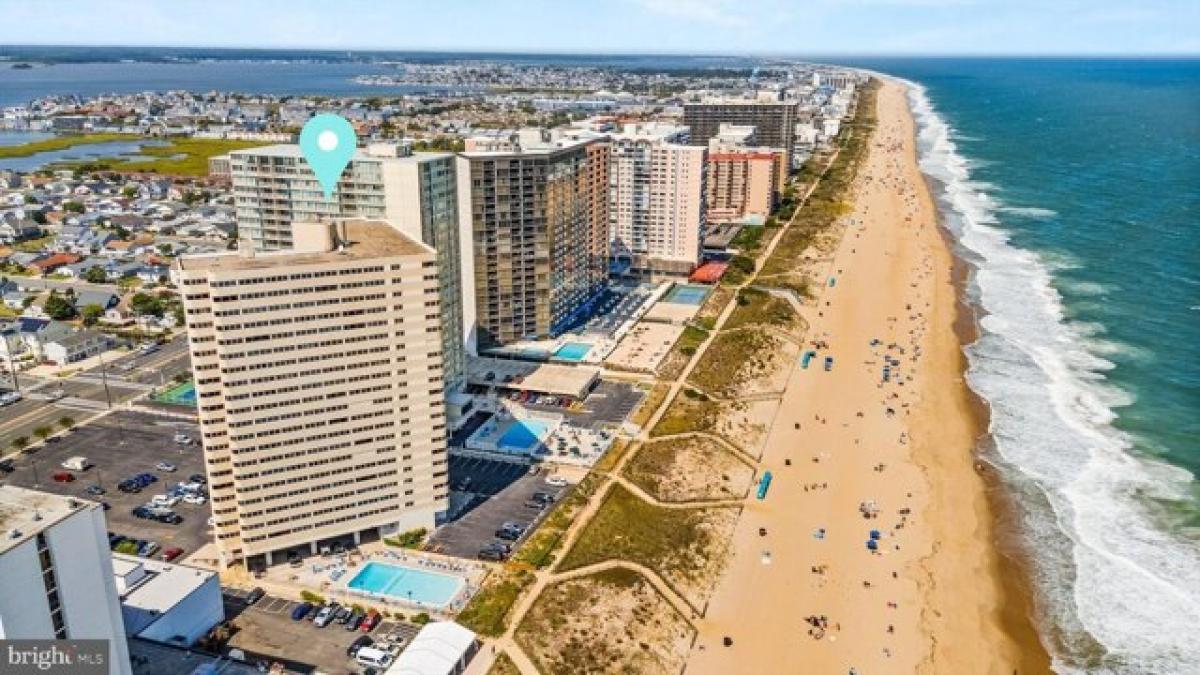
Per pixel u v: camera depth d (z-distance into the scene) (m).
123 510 187.00
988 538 183.12
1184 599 165.25
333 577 163.75
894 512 191.38
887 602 163.38
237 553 166.75
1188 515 190.00
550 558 168.88
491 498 191.12
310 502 166.38
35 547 95.75
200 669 130.62
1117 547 180.25
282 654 143.62
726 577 169.38
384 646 145.38
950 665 148.75
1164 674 147.62
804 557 175.50
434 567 166.75
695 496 194.12
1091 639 155.62
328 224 166.62
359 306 159.62
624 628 151.38
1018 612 162.00
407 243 172.12
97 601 104.19
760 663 147.62
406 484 174.12
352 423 165.50
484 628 149.12
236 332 152.12
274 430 159.62
